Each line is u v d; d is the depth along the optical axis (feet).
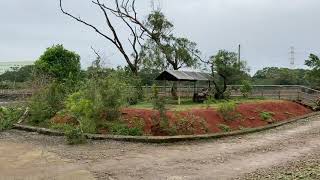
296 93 104.32
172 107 73.41
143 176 34.76
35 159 41.32
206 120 63.87
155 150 46.98
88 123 57.36
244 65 110.93
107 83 61.72
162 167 38.14
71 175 34.99
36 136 56.44
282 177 33.27
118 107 60.59
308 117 83.61
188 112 63.98
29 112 69.10
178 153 45.21
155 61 120.78
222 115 67.56
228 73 102.99
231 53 107.14
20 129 62.28
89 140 52.95
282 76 176.24
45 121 64.69
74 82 83.82
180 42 117.19
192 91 109.50
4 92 123.03
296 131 64.03
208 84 113.70
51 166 38.29
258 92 111.45
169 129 56.65
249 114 74.64
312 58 130.00
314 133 61.21
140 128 57.31
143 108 67.31
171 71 94.84
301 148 48.60
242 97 108.06
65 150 46.32
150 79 124.67
